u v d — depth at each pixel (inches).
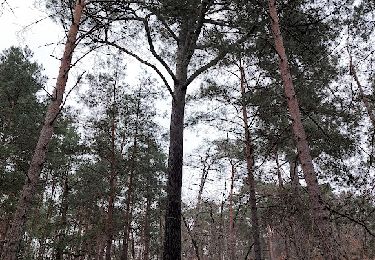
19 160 585.9
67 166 779.4
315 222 207.8
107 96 680.4
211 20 385.1
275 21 270.4
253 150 464.4
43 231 533.0
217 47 344.8
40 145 228.2
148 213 914.1
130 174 764.0
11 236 202.7
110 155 687.7
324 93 371.6
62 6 303.6
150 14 327.3
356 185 290.5
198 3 328.5
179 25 401.1
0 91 673.0
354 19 270.4
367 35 259.1
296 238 262.4
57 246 528.7
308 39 316.5
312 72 340.5
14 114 645.3
